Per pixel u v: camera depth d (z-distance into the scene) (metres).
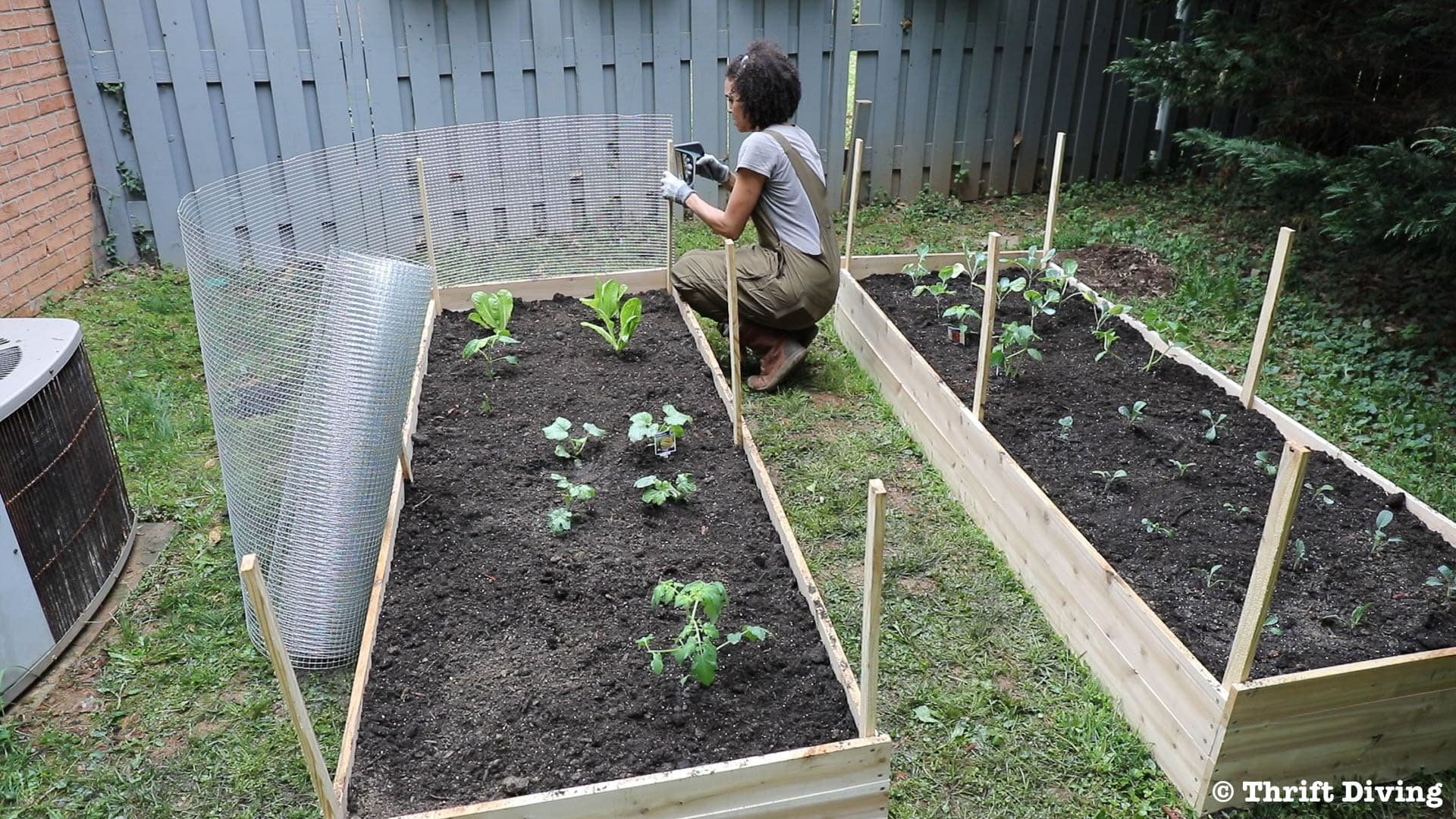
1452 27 4.71
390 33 5.70
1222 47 5.61
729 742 2.20
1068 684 2.68
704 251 4.48
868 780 2.08
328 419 2.72
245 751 2.47
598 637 2.54
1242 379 4.36
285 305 2.70
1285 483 1.93
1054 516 2.85
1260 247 5.70
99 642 2.87
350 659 2.75
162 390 4.23
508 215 5.04
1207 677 2.22
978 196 7.19
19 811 2.32
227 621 2.91
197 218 3.33
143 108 5.44
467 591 2.72
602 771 2.11
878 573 1.84
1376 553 2.79
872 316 4.37
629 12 6.07
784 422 4.05
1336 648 2.40
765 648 2.48
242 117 5.63
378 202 5.01
